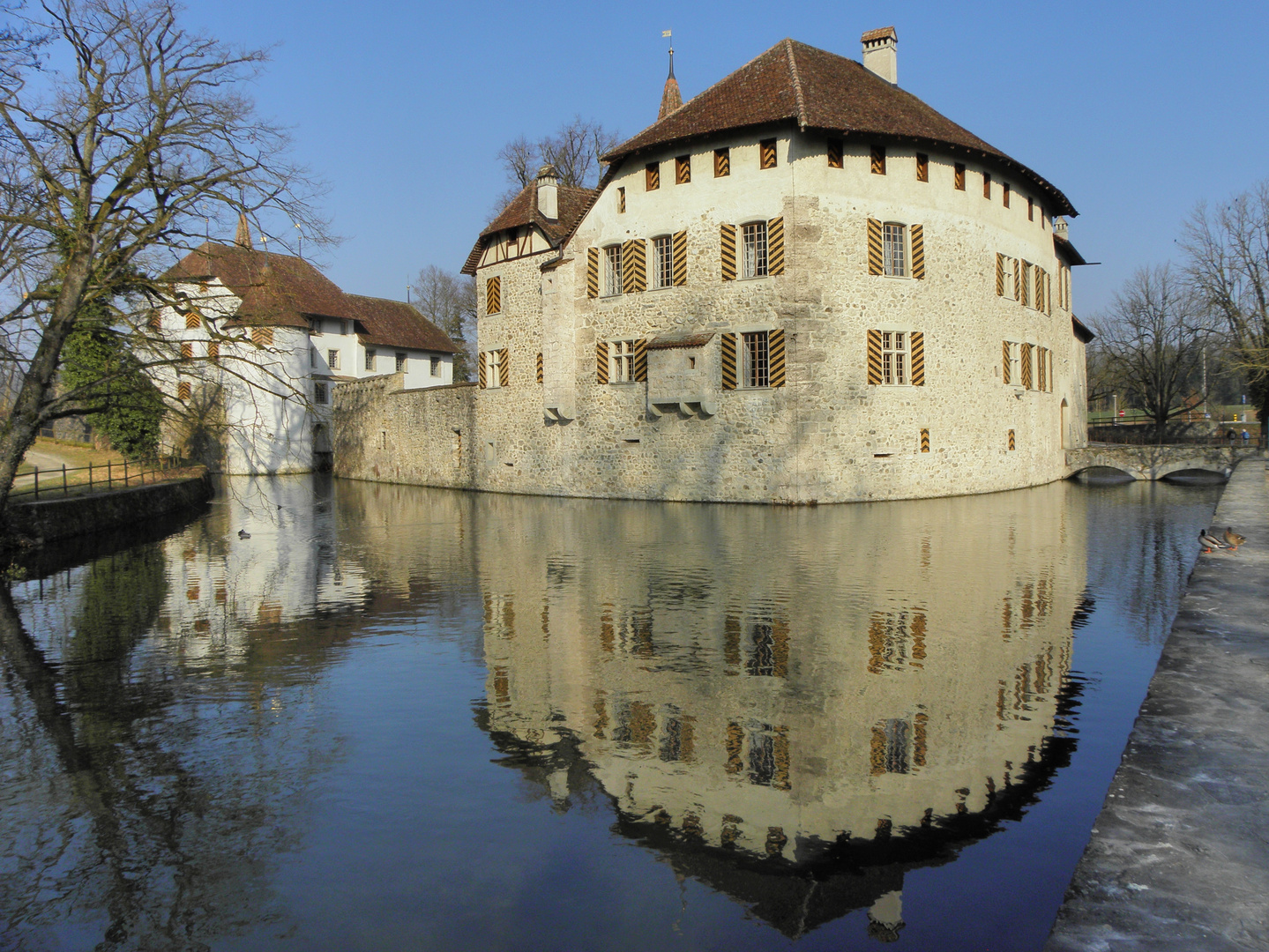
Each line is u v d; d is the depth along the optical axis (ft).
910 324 93.97
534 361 113.70
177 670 32.27
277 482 151.23
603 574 49.93
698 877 17.12
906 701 26.63
